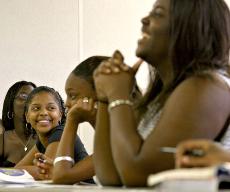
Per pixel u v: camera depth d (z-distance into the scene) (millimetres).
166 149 1309
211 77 1375
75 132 2135
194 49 1463
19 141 3670
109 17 4465
